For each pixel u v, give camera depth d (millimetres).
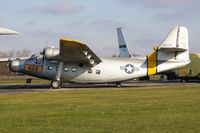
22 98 44688
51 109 32594
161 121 25359
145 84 86125
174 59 72938
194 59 98375
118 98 44562
